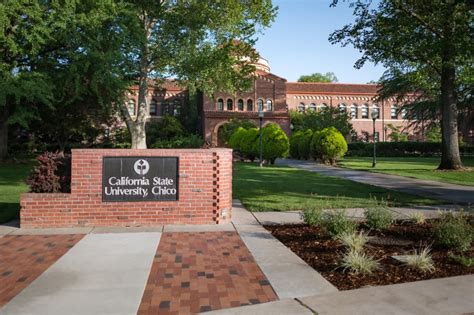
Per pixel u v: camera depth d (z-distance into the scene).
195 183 7.83
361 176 18.28
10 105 23.12
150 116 49.38
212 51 20.66
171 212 7.78
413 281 4.57
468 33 16.39
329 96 57.31
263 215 8.70
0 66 18.58
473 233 5.95
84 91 21.45
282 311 3.74
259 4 20.48
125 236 6.82
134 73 23.70
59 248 6.04
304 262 5.33
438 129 52.22
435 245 6.13
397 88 33.53
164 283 4.53
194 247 6.11
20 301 3.99
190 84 21.77
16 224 7.82
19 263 5.27
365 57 19.80
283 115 46.25
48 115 27.38
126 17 18.81
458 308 3.78
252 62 22.36
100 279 4.65
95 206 7.61
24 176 16.88
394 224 7.70
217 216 7.84
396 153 46.31
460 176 17.88
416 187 13.94
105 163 7.64
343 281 4.61
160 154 7.77
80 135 33.25
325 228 6.70
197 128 48.88
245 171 20.45
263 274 4.84
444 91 20.73
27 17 18.70
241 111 46.28
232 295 4.17
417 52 19.00
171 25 20.17
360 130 58.09
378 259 5.39
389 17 19.06
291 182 15.14
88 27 18.34
